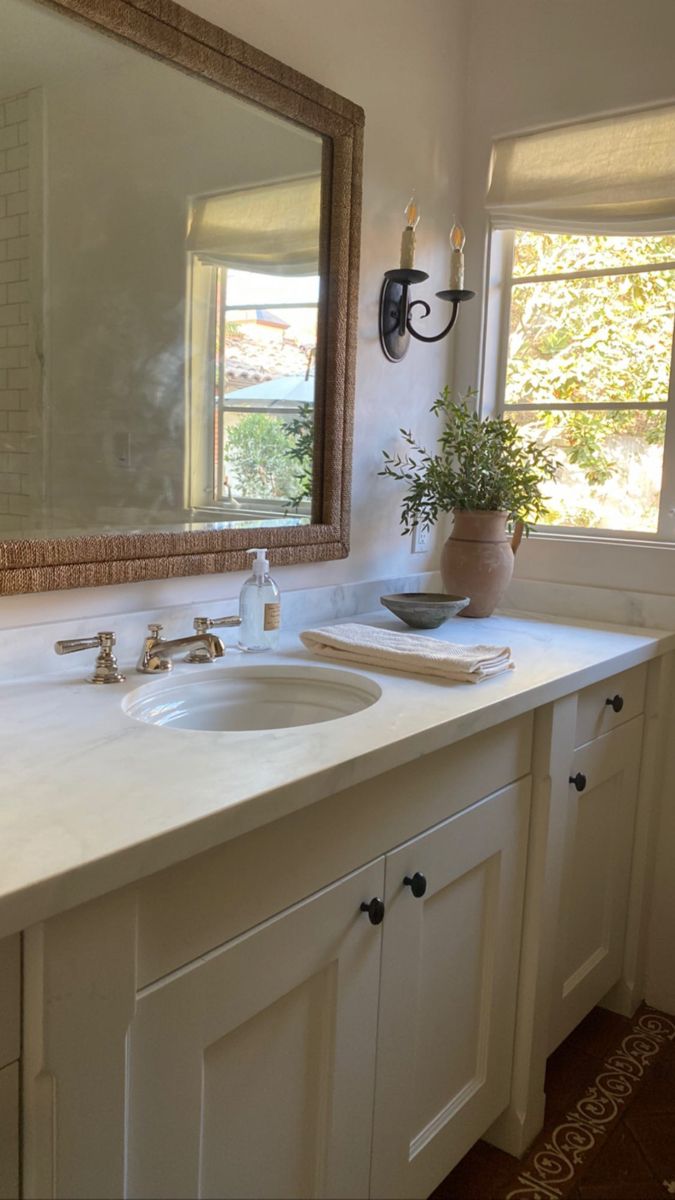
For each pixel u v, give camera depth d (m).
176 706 1.39
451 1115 1.45
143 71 1.41
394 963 1.24
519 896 1.58
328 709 1.46
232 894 0.95
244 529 1.67
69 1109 0.79
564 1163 1.64
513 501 1.99
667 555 2.03
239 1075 1.00
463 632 1.89
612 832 1.94
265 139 1.63
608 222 2.01
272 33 1.65
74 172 1.33
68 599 1.41
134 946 0.83
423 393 2.18
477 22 2.18
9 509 1.28
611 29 1.98
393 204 1.99
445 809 1.32
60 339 1.33
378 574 2.10
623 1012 2.11
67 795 0.90
